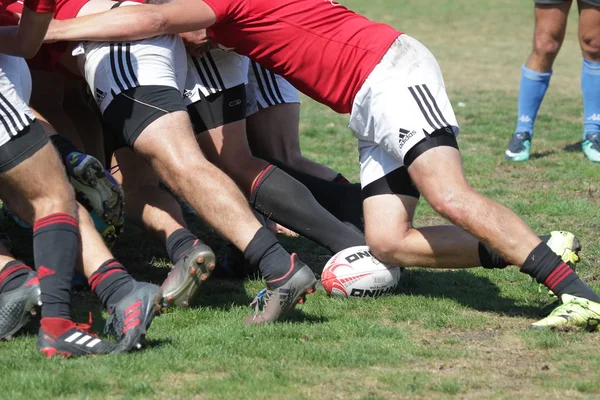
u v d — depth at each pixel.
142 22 17.75
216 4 17.81
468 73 62.41
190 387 13.46
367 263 18.83
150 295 15.20
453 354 15.24
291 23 17.92
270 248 16.73
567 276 16.64
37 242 15.45
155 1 18.84
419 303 18.52
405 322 17.38
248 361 14.75
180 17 17.75
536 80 34.03
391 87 17.47
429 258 18.28
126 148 19.89
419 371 14.41
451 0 102.12
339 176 23.98
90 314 16.03
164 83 18.02
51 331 14.93
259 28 18.02
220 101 20.39
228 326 16.61
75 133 21.62
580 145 37.44
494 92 53.91
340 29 18.00
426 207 27.38
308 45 17.95
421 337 16.38
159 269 21.64
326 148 36.53
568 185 30.56
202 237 24.89
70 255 15.45
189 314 17.52
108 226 18.73
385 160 18.50
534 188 30.00
